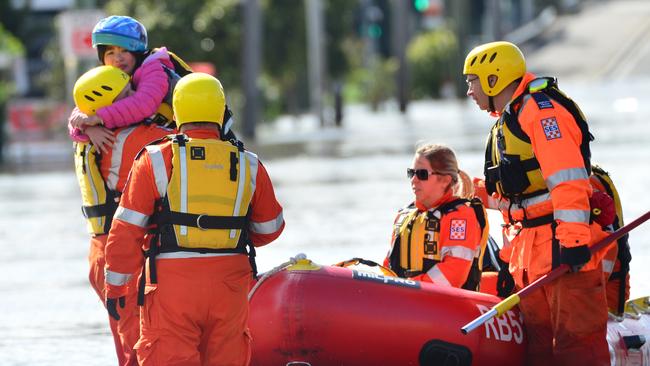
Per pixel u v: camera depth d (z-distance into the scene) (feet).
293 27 409.08
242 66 353.51
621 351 62.85
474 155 207.92
